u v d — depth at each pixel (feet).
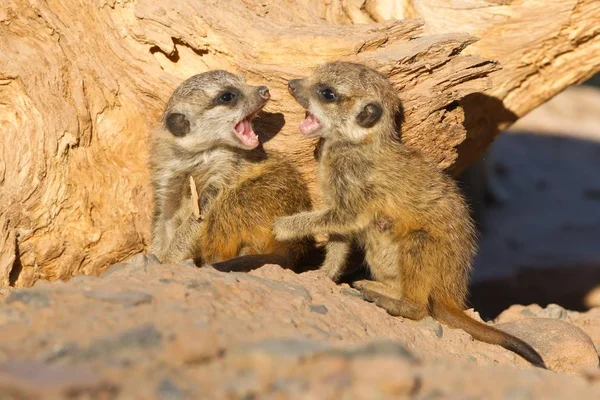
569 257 80.38
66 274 38.01
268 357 21.29
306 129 34.47
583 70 43.11
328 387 19.79
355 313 29.81
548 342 33.58
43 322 23.52
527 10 41.37
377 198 34.01
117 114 38.52
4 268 36.22
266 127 37.04
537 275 68.23
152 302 25.31
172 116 35.24
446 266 33.68
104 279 28.04
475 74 37.06
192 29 36.37
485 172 92.48
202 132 35.19
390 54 35.78
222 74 35.37
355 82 33.99
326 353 21.66
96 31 37.27
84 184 37.93
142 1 36.68
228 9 36.55
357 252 38.50
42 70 36.83
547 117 120.37
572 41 42.01
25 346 21.89
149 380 19.94
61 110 37.09
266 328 24.66
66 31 37.11
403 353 22.15
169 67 37.78
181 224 36.27
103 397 18.95
